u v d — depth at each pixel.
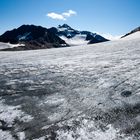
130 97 5.55
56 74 9.58
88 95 6.10
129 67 9.59
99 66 10.78
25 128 4.31
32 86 7.60
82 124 4.36
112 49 21.47
